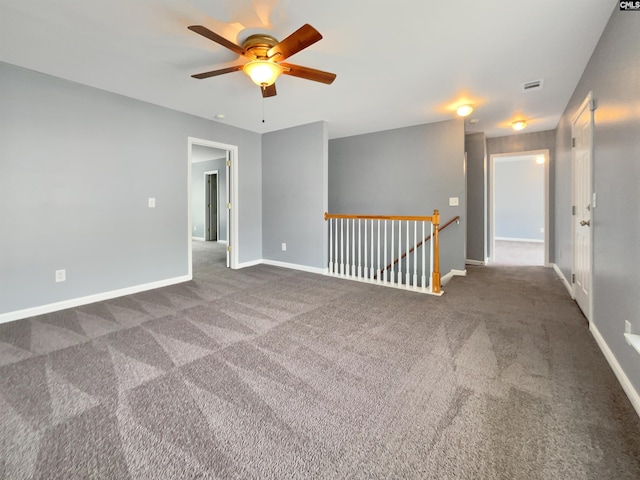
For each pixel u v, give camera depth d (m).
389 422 1.47
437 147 4.65
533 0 1.88
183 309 3.09
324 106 3.87
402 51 2.50
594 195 2.47
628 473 1.18
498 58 2.62
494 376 1.86
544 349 2.21
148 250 3.82
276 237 5.26
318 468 1.21
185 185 4.20
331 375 1.88
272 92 2.68
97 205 3.34
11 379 1.84
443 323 2.70
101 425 1.45
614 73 2.00
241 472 1.19
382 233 5.22
